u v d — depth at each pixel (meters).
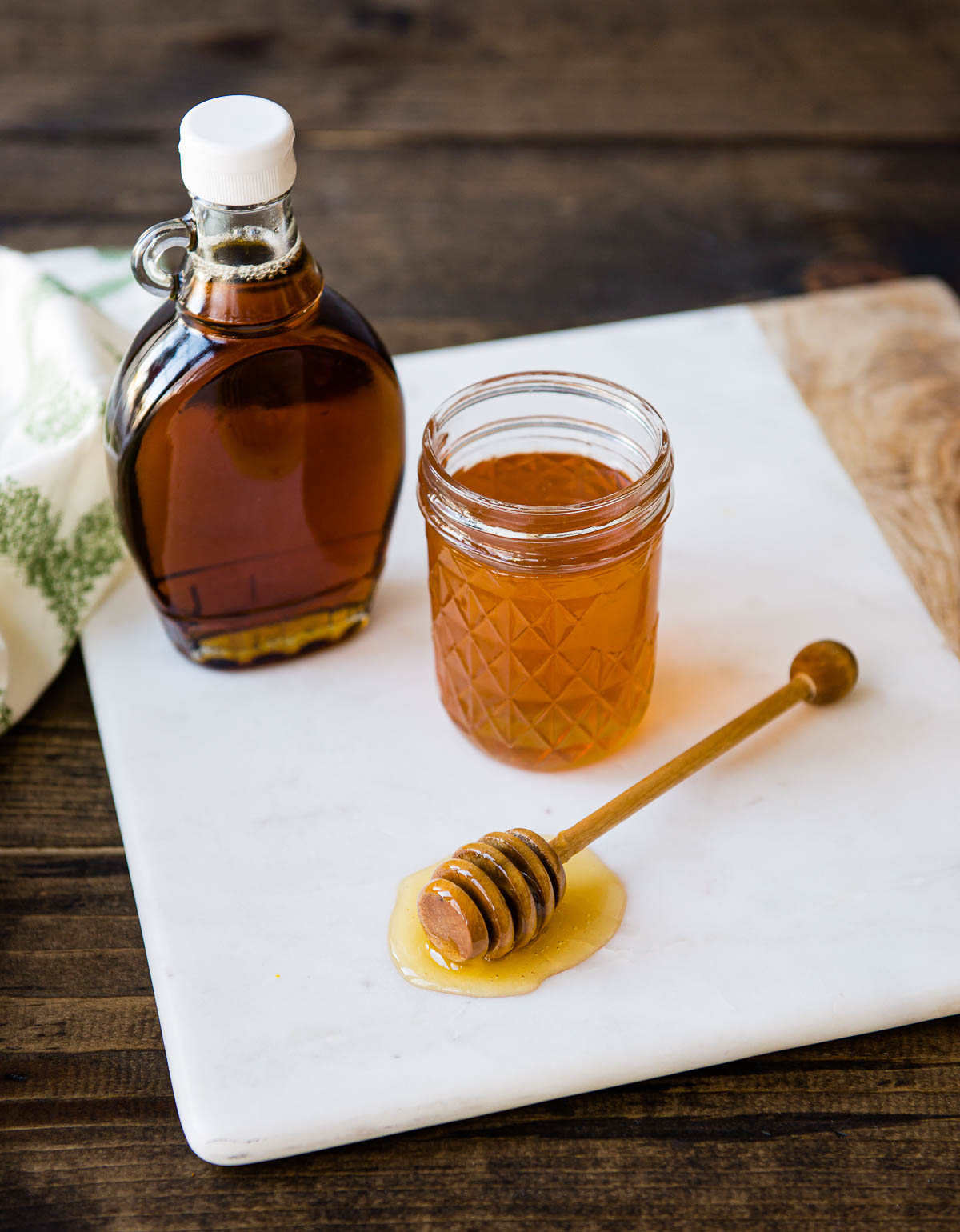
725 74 1.01
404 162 0.94
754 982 0.59
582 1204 0.56
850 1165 0.56
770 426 0.75
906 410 0.77
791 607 0.69
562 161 0.94
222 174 0.58
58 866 0.63
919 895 0.60
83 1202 0.56
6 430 0.71
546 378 0.63
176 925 0.60
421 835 0.62
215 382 0.61
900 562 0.71
